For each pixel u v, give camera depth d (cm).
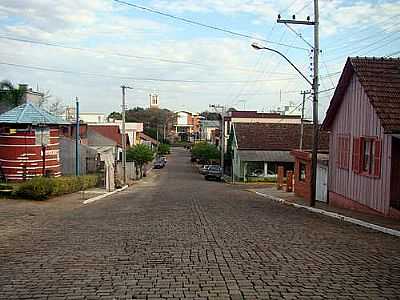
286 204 2583
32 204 2305
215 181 5916
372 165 1883
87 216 1838
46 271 819
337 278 756
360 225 1553
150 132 13188
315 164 2312
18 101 4100
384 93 1828
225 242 1097
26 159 3059
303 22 2267
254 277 755
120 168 5631
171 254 952
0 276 787
